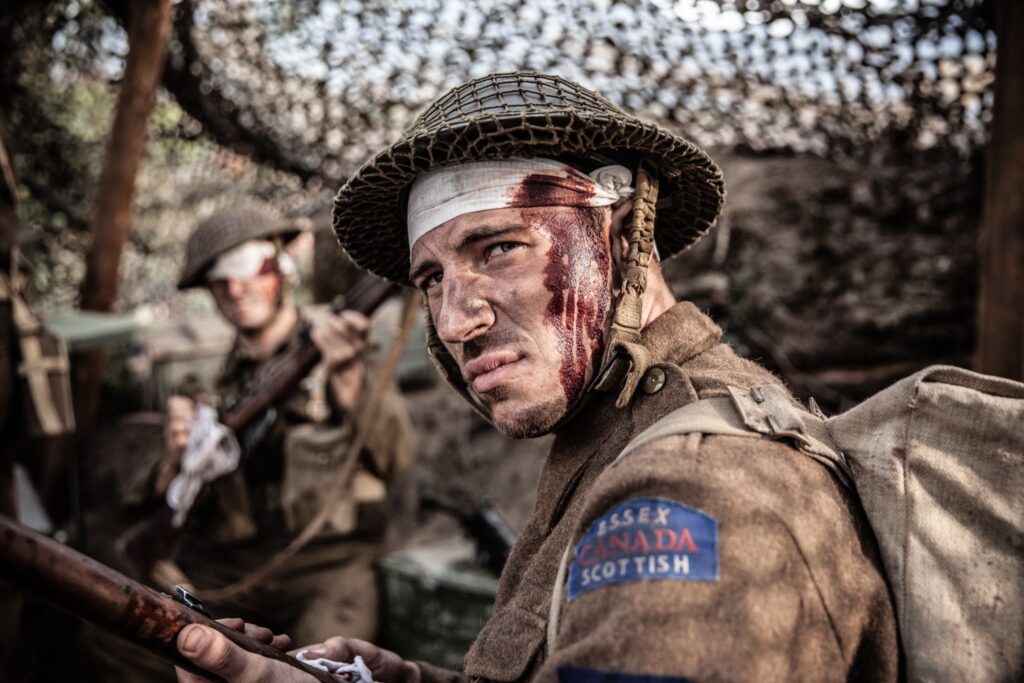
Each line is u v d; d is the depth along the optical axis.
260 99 3.12
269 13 2.65
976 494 0.83
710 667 0.70
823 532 0.79
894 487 0.85
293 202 3.69
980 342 2.02
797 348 3.53
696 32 2.24
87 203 3.75
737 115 2.76
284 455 2.95
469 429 4.14
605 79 2.45
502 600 1.02
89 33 3.09
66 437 3.26
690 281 3.76
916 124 2.68
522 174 0.96
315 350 2.77
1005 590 0.81
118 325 3.29
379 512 3.04
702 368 0.97
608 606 0.75
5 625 2.65
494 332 0.96
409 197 1.04
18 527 0.75
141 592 0.83
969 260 3.38
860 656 0.81
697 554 0.74
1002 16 1.93
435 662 3.03
